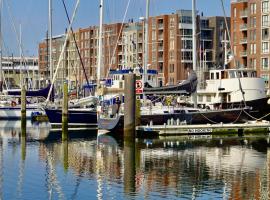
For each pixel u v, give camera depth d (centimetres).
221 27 13175
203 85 6156
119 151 3806
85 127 5294
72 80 12912
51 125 5391
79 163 3300
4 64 15000
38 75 15800
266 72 10994
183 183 2722
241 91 5247
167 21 13100
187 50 12925
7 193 2522
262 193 2519
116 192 2539
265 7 11056
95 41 15962
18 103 7025
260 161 3381
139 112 4597
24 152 3766
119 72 6494
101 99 5431
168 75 13050
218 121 4972
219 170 3075
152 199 2414
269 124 4912
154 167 3167
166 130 4591
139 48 13312
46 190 2581
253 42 11306
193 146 4066
